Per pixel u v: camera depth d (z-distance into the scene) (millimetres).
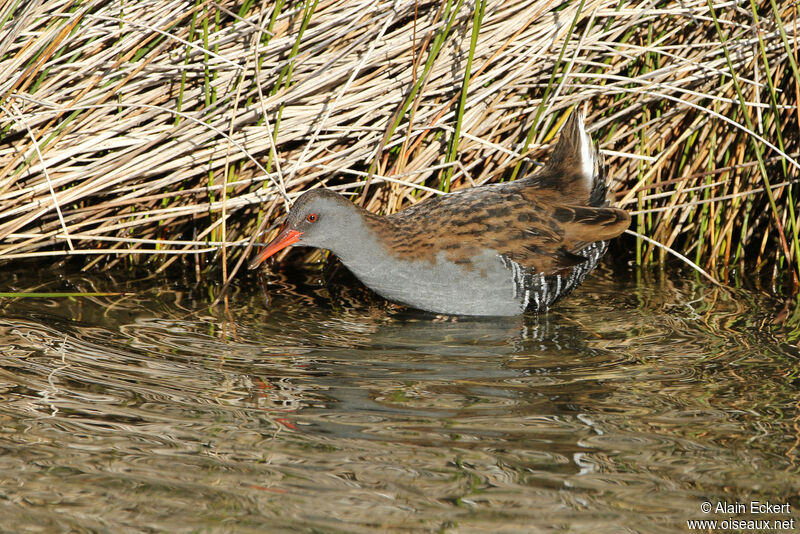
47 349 7891
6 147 9445
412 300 9281
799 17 10086
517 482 5770
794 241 9828
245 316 9109
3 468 5805
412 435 6395
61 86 9586
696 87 10555
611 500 5574
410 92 9305
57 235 9898
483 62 9922
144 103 9742
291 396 7059
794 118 10578
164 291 9836
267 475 5820
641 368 7676
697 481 5785
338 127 9781
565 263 9172
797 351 8016
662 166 11094
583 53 10258
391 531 5234
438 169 10258
